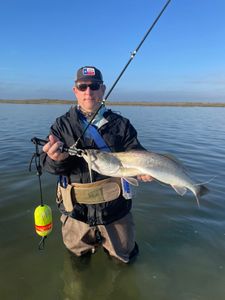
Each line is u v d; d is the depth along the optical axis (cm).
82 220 151
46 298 143
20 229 194
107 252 169
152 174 128
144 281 154
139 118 919
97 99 147
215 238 187
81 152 126
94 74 145
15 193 245
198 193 137
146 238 188
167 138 523
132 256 166
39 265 163
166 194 248
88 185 145
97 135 144
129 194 150
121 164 126
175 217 212
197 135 570
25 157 355
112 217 151
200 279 155
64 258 169
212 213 217
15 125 675
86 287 150
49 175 287
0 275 155
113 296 145
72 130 144
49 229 150
